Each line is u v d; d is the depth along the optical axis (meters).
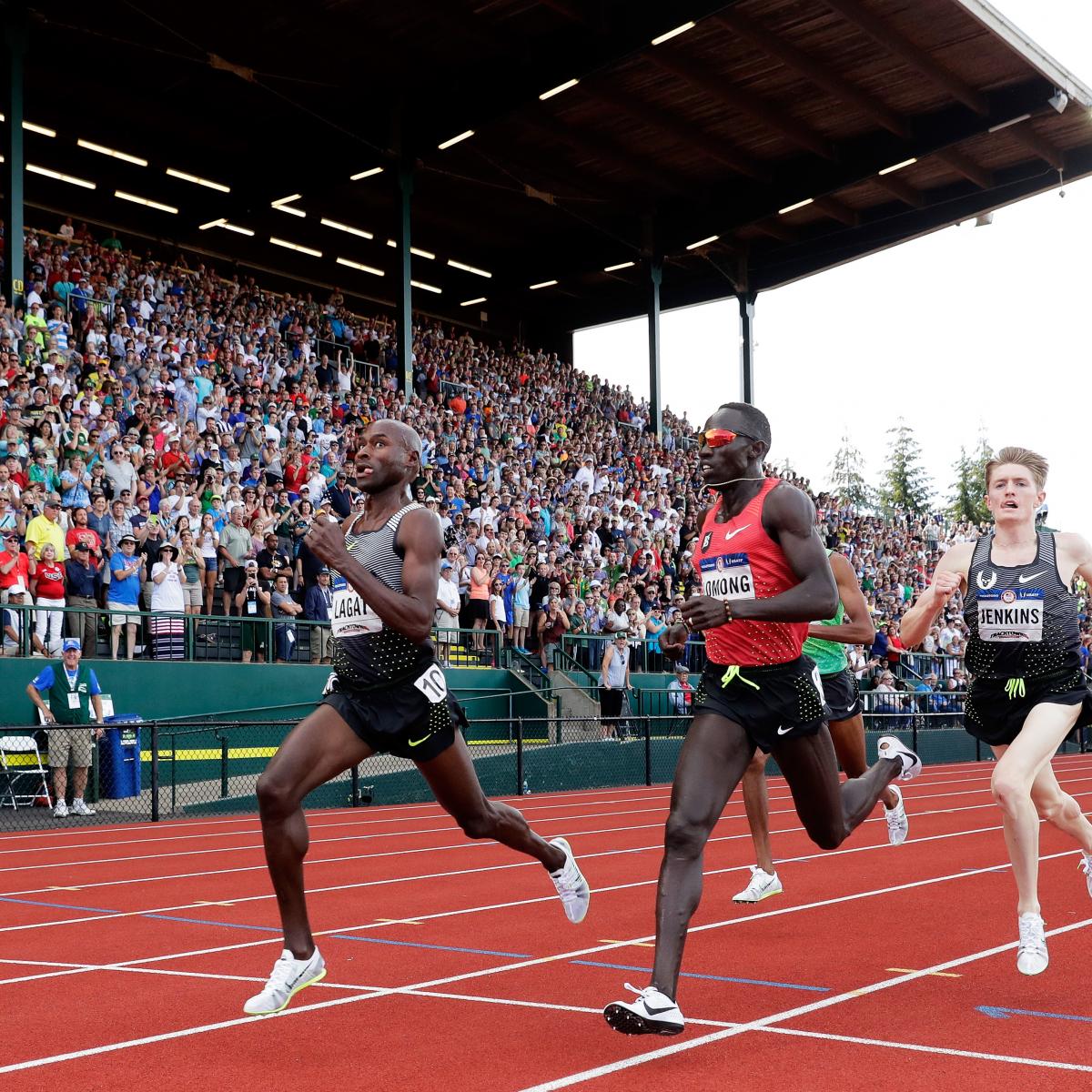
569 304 40.66
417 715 4.57
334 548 4.32
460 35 24.62
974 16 24.42
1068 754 26.75
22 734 14.09
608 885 8.16
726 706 4.54
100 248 24.58
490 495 23.41
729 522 4.67
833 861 9.22
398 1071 3.87
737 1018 4.50
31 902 7.66
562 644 21.77
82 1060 4.05
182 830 12.48
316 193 29.77
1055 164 30.83
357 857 9.84
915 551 37.88
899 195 32.69
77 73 26.30
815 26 24.64
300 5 23.56
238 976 5.40
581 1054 4.05
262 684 17.47
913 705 23.88
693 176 32.28
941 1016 4.52
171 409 19.47
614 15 23.97
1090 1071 3.77
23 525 15.30
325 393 23.98
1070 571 5.17
